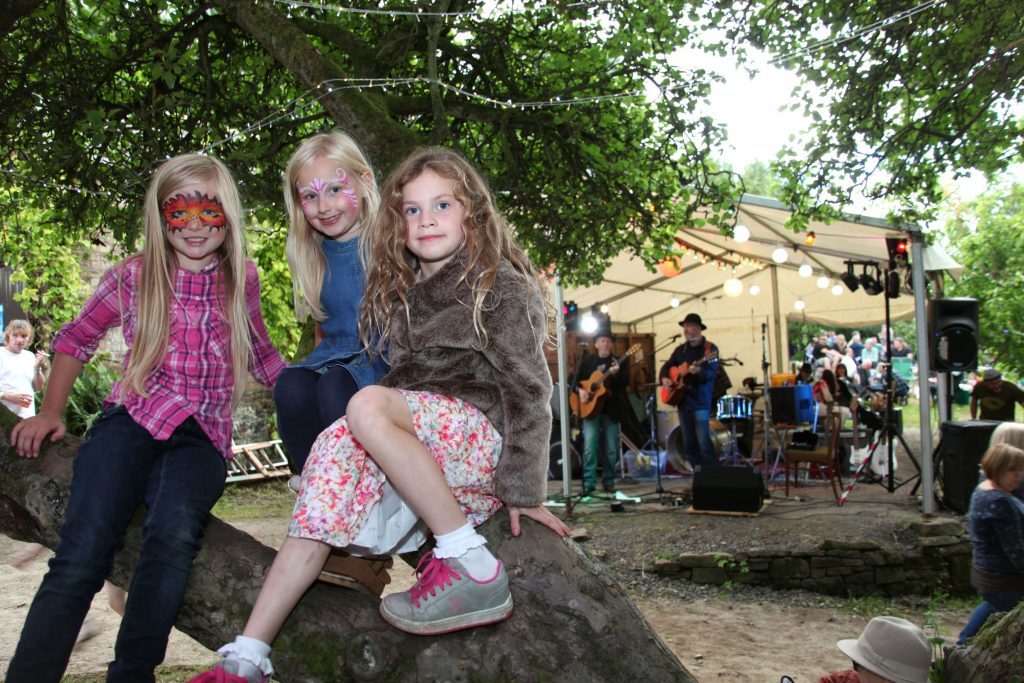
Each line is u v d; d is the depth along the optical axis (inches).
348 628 68.7
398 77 256.4
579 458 446.9
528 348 70.9
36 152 217.6
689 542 301.0
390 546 70.4
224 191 80.2
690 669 205.3
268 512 375.9
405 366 72.1
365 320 77.6
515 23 270.8
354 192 83.2
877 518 312.0
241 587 70.3
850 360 658.8
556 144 267.9
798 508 338.6
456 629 67.4
